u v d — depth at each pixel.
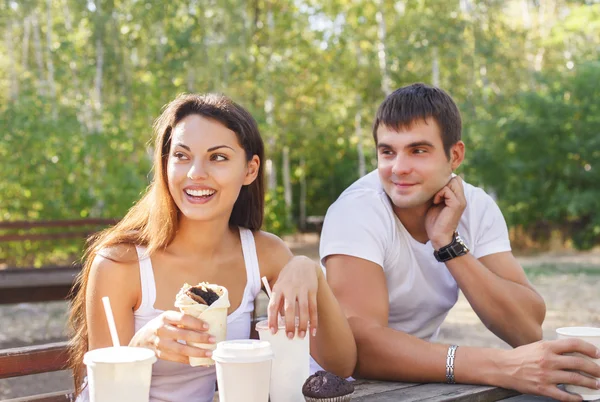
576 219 17.83
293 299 1.80
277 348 1.77
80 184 13.59
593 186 17.20
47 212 13.11
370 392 2.06
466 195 2.75
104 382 1.47
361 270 2.44
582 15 21.75
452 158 2.52
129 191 13.39
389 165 2.47
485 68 19.36
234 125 2.01
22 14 18.09
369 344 2.26
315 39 20.50
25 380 5.79
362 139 22.81
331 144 23.50
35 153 13.28
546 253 17.09
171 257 2.10
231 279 2.19
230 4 18.30
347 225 2.50
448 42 18.39
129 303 2.05
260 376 1.57
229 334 2.15
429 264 2.62
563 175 17.36
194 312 1.66
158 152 2.06
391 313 2.71
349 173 26.84
